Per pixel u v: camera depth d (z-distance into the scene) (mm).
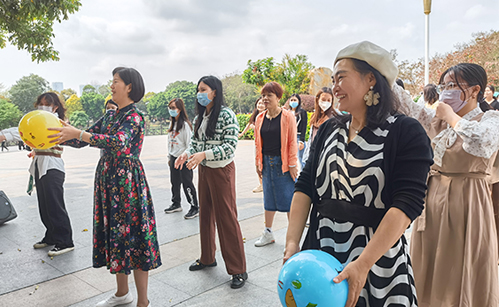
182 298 2949
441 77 2365
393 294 1370
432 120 2428
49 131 2283
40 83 64125
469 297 2162
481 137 2012
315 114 4785
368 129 1382
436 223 2271
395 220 1245
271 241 4129
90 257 3875
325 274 1217
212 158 3047
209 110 3250
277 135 3863
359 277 1225
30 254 3984
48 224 4160
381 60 1325
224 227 3113
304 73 23047
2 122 48000
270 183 3996
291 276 1256
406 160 1305
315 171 1555
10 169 12250
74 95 71125
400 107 1553
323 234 1490
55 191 3941
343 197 1422
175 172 5508
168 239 4367
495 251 2217
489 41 22094
